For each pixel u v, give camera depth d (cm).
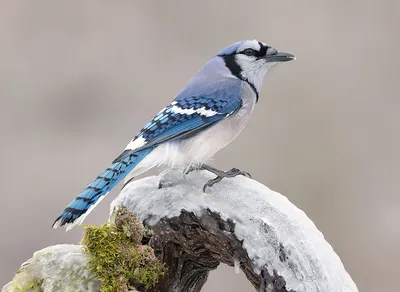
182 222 516
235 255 493
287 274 469
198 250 526
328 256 467
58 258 480
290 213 481
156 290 529
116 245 489
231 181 511
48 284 473
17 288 471
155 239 527
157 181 534
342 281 461
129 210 525
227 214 494
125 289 484
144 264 498
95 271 480
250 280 498
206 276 553
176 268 537
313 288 459
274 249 475
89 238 490
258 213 487
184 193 516
